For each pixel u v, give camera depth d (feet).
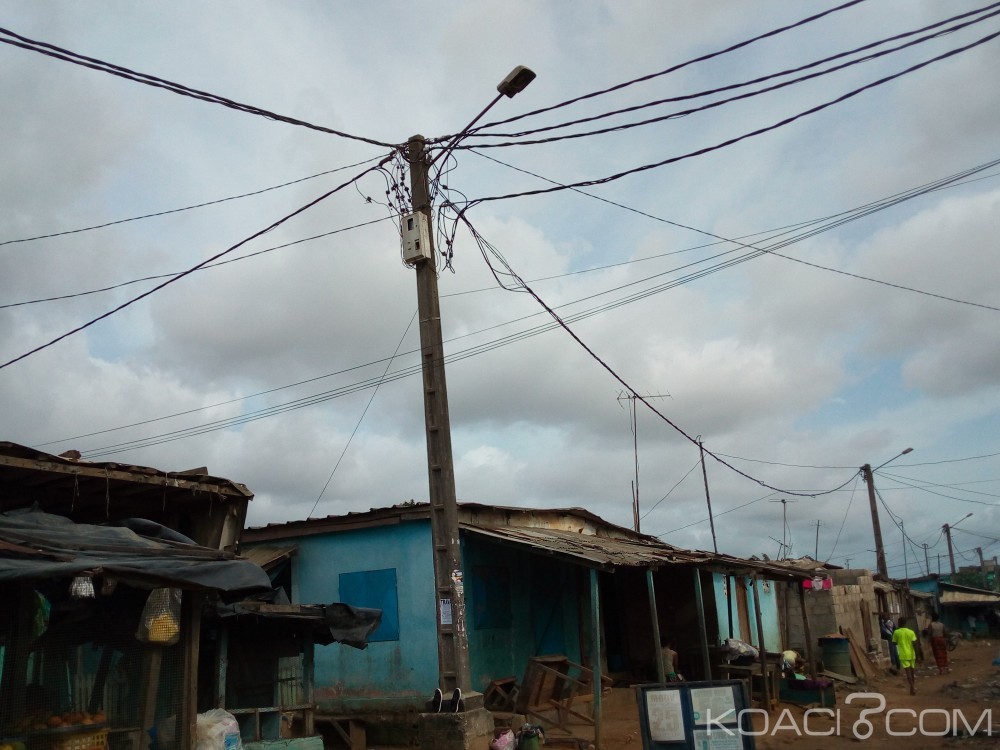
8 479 33.53
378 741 48.26
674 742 27.27
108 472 33.91
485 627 51.72
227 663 37.50
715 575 78.79
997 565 264.31
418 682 49.29
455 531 38.45
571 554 44.55
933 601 143.13
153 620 27.32
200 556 28.94
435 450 39.27
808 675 65.46
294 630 40.68
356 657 51.67
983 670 79.92
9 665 23.84
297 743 36.45
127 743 26.14
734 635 81.71
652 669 67.10
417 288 41.39
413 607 50.47
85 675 25.73
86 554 26.00
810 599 86.43
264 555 54.70
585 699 51.62
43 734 24.07
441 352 40.63
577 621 62.85
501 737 37.63
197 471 37.68
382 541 52.60
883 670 83.97
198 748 30.32
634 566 46.62
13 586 24.32
